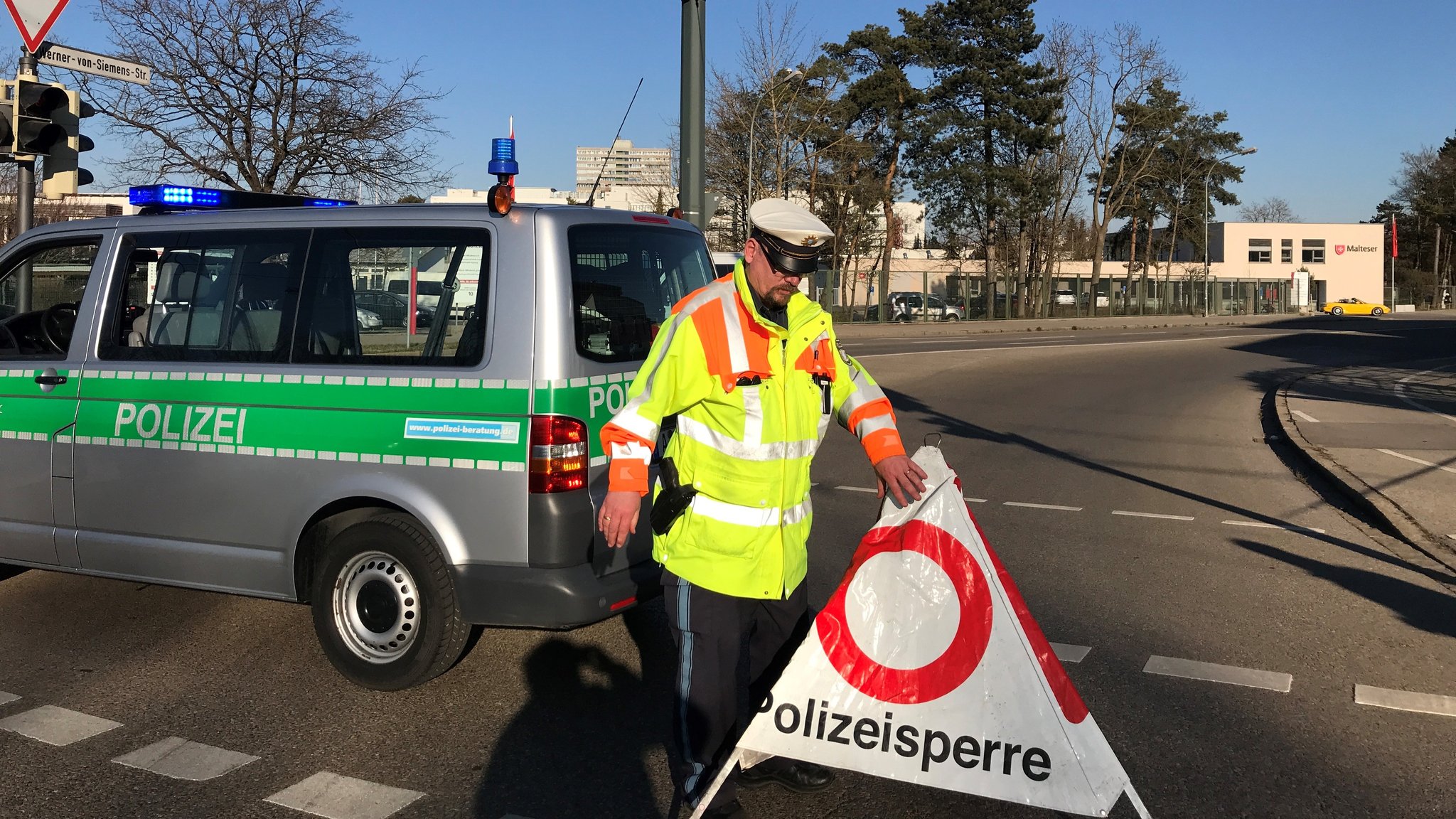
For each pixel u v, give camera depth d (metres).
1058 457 11.52
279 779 3.91
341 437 4.63
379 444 4.55
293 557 4.78
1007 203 53.59
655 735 4.31
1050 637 5.51
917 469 3.34
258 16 21.03
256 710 4.55
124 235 5.32
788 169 43.31
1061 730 3.17
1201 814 3.64
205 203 5.47
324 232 4.83
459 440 4.39
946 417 14.78
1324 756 4.10
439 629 4.51
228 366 4.94
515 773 3.96
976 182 52.84
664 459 3.34
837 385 3.45
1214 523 8.28
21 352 5.58
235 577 4.93
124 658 5.18
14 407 5.48
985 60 53.09
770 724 3.34
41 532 5.44
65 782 3.88
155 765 4.02
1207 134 71.31
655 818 3.62
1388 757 4.09
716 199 12.07
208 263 5.08
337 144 22.11
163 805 3.71
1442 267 99.31
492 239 4.48
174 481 5.04
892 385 19.30
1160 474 10.49
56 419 5.36
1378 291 86.50
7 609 5.95
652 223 5.08
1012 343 32.53
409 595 4.59
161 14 20.66
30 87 9.01
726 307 3.20
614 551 4.50
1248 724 4.39
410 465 4.48
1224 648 5.33
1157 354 28.23
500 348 4.37
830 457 11.59
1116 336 39.00
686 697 3.27
